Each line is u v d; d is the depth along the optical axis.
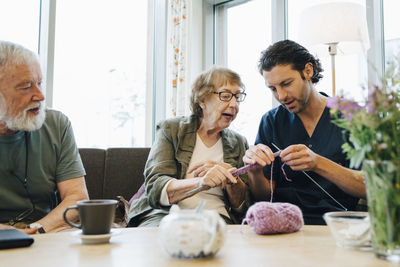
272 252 0.75
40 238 0.91
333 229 0.80
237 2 3.11
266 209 0.93
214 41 3.27
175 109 2.86
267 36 2.88
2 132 1.46
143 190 1.81
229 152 1.65
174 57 2.87
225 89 1.57
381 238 0.67
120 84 2.98
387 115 0.67
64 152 1.59
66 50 2.69
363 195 1.35
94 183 2.04
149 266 0.66
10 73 1.37
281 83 1.46
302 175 1.55
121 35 3.00
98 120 2.84
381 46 2.23
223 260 0.69
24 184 1.50
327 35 1.90
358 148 0.70
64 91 2.67
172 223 0.71
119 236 0.93
